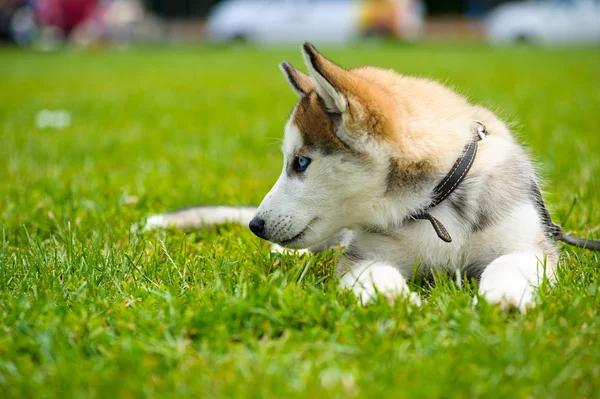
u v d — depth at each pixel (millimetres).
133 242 1333
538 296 1121
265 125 2578
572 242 1292
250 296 1119
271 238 1235
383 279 1167
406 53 6449
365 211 1219
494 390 968
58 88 4082
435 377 983
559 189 1604
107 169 1892
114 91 3916
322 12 8773
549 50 7168
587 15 8586
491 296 1114
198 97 3598
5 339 1062
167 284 1215
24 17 8453
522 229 1212
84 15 8727
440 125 1211
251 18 9047
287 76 1281
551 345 1032
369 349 1027
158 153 2107
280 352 1029
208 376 995
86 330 1081
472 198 1209
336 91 1157
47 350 1036
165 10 11820
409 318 1088
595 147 1945
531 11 8812
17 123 2744
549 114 2633
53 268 1258
